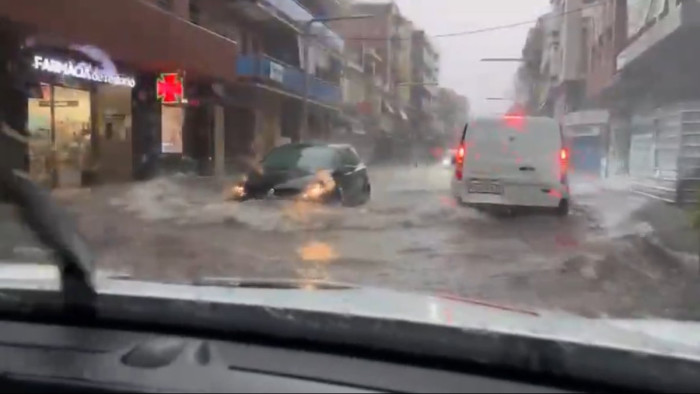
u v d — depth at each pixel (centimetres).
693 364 215
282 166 1255
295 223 1023
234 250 813
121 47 1684
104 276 341
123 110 1914
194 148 2420
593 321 317
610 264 778
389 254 814
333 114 4266
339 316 232
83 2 1524
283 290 304
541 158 1176
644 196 1738
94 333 234
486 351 211
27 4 1342
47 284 282
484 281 684
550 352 209
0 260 539
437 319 240
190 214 1072
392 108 6366
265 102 3209
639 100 2372
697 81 2138
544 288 658
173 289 287
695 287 664
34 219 268
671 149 1688
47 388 184
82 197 1250
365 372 202
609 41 3098
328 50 4153
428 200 1376
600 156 3316
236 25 2958
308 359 211
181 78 2047
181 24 2012
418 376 202
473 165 1196
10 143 926
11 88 1430
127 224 965
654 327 364
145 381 186
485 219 1132
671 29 1648
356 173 1316
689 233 1003
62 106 1650
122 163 1891
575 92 4206
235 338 231
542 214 1176
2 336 229
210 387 183
